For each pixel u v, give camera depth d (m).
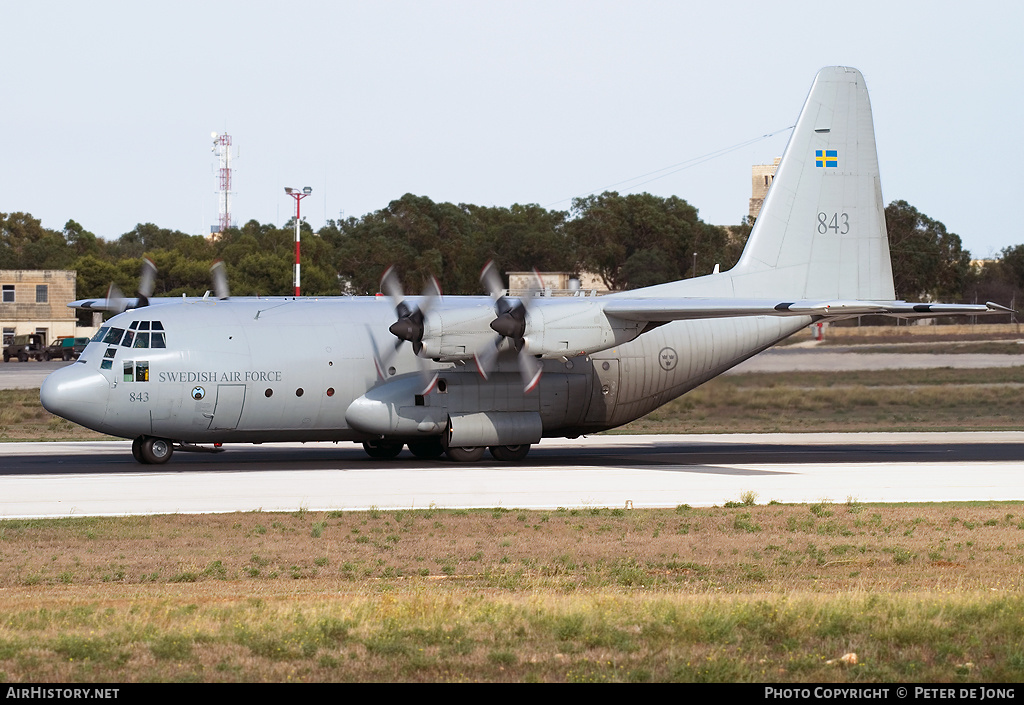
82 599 45.81
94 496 75.69
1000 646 38.22
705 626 39.16
